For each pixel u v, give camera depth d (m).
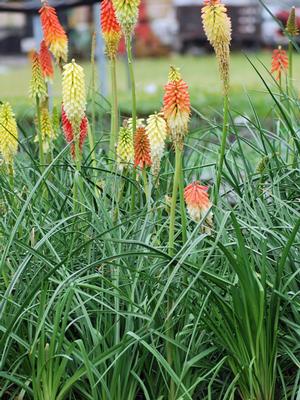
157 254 4.00
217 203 4.56
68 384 4.07
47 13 5.06
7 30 32.53
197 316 4.11
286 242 4.29
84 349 3.93
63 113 4.98
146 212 4.55
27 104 10.86
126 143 4.83
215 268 4.47
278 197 4.77
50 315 4.36
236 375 4.21
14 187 5.18
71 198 4.82
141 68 25.69
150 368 4.29
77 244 4.61
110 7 4.92
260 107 11.56
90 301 4.35
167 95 3.94
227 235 4.41
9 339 4.18
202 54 31.59
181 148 4.02
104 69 10.79
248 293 4.00
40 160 5.17
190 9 31.34
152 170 4.43
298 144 4.82
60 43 5.10
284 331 4.34
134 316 4.16
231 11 29.83
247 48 30.19
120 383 4.14
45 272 4.38
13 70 26.69
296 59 24.33
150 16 32.91
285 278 4.34
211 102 12.52
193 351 4.20
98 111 7.07
